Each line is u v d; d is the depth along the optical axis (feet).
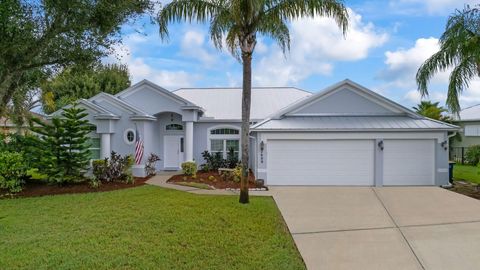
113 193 43.57
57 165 46.78
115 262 20.70
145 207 34.71
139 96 68.69
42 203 37.63
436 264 22.20
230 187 50.47
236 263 21.42
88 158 51.31
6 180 43.73
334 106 58.75
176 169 74.08
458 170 73.97
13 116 62.80
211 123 73.00
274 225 30.14
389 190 48.83
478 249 24.52
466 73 50.62
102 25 36.60
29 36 33.88
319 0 36.45
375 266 22.12
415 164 53.16
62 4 33.32
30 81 45.27
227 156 72.54
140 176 60.44
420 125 53.36
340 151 53.67
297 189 50.01
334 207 37.88
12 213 32.89
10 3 31.45
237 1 35.14
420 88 54.54
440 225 30.42
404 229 29.53
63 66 39.70
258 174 53.26
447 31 49.96
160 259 21.44
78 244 23.62
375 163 53.16
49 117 61.57
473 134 97.86
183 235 25.99
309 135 53.26
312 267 22.04
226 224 29.19
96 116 60.54
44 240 24.43
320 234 28.50
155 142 71.51
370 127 52.85
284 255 23.11
